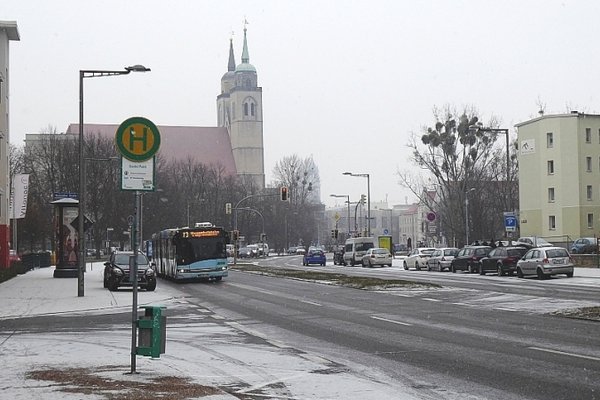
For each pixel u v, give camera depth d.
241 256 112.62
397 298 28.91
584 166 83.00
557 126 83.62
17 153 95.12
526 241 65.56
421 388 10.49
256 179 155.62
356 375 11.75
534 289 31.75
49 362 13.21
